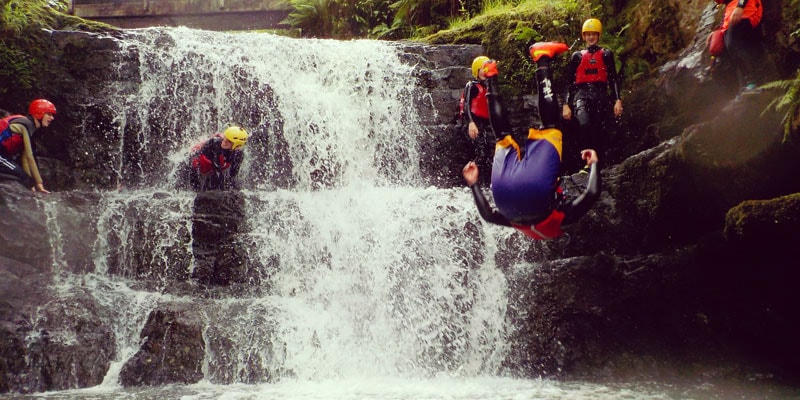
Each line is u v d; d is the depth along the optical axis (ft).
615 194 28.02
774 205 22.47
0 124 30.19
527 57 40.63
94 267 28.76
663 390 22.59
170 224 29.19
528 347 26.86
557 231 17.30
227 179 34.45
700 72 32.04
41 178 33.53
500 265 28.91
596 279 27.20
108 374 24.85
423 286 29.09
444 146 38.91
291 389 22.98
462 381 24.85
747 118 24.03
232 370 24.91
